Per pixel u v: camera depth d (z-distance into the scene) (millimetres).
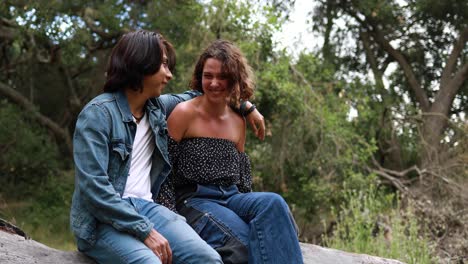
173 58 3398
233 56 3533
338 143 11484
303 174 11500
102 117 3094
